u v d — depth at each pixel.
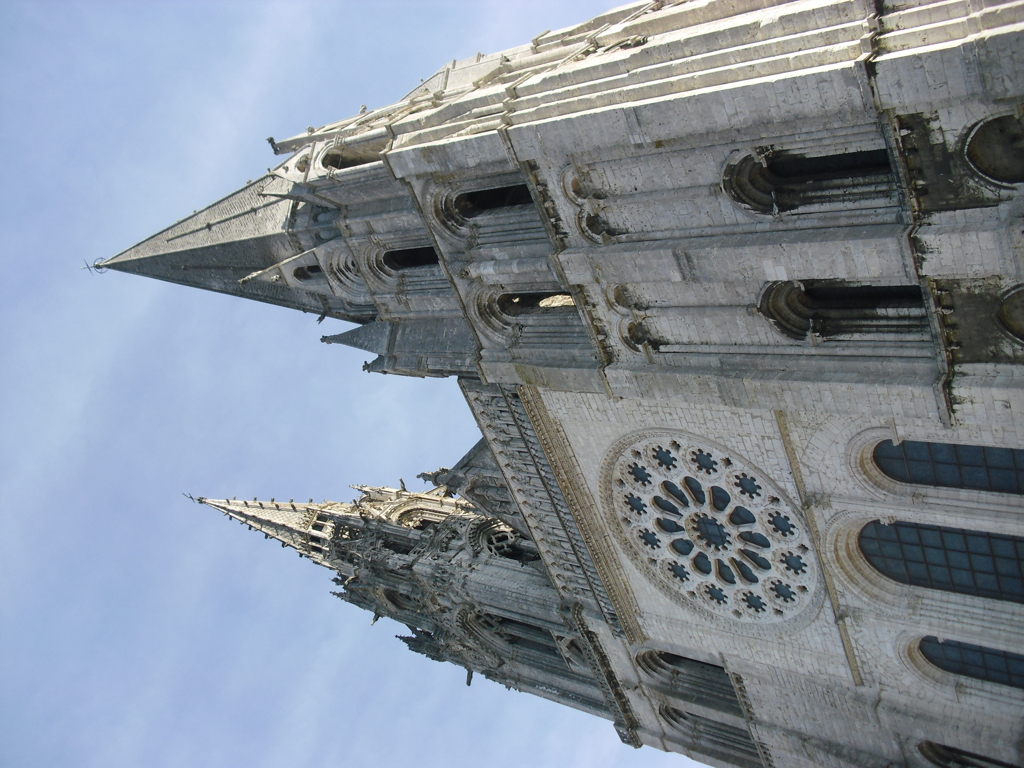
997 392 23.20
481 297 34.94
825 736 37.28
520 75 33.62
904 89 20.56
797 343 26.94
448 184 33.00
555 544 42.00
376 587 59.44
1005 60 19.08
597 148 26.78
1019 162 20.55
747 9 26.80
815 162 24.86
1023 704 30.48
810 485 30.47
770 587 35.06
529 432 37.06
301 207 41.12
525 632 52.78
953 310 23.19
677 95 24.33
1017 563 28.56
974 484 27.53
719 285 27.16
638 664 44.31
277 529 72.50
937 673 32.41
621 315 30.25
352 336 42.09
